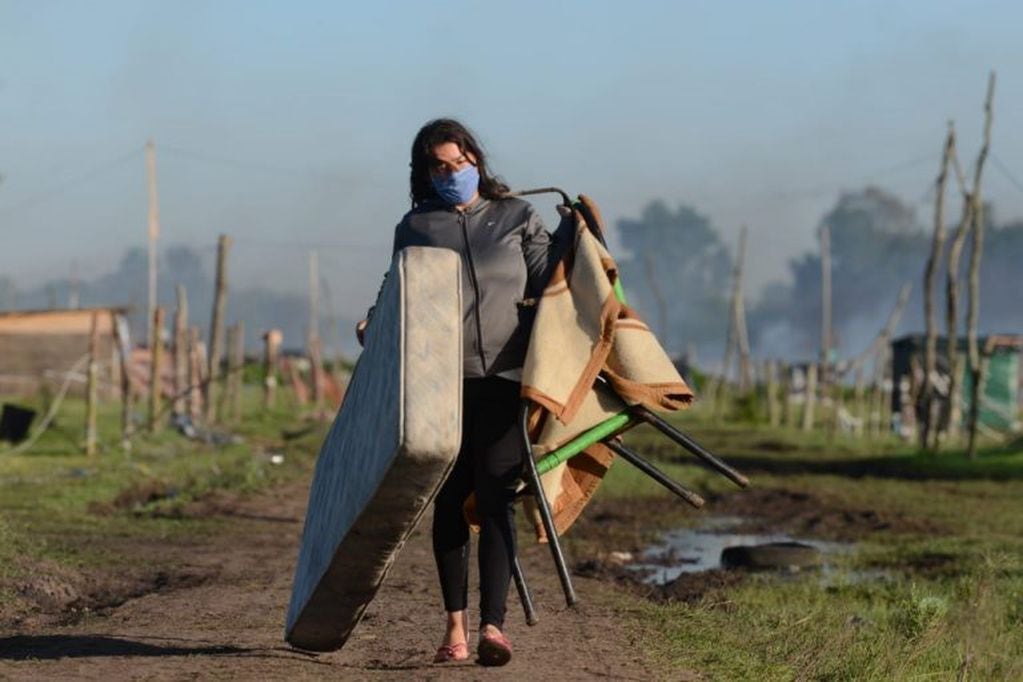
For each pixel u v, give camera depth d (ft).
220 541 100.07
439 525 48.49
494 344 45.19
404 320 41.29
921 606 69.97
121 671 47.60
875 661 55.98
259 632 57.88
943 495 165.78
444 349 40.98
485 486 45.32
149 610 64.85
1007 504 154.20
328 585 45.27
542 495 42.11
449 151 45.75
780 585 88.58
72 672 47.39
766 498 157.28
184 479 146.51
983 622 70.79
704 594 80.18
